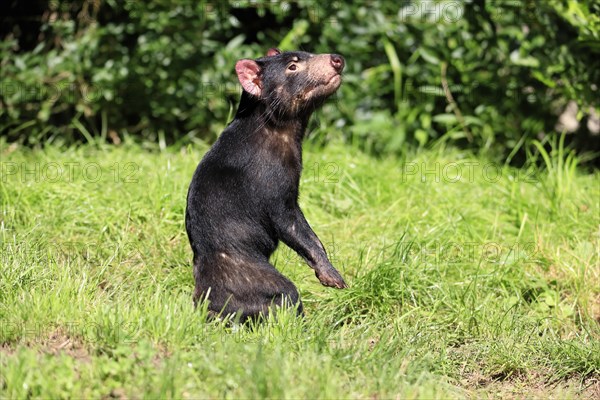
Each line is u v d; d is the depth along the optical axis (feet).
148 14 40.86
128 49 42.04
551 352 24.73
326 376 19.77
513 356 24.30
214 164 24.48
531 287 29.09
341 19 41.91
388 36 42.14
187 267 28.09
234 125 24.98
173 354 20.74
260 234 24.25
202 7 41.09
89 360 20.56
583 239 31.81
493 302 28.02
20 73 40.93
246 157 24.22
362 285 27.17
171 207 31.53
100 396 18.85
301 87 24.63
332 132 41.75
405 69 42.29
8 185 32.60
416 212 33.40
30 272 25.36
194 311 23.15
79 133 43.37
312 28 42.55
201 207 24.30
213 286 23.89
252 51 41.75
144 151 40.68
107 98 41.16
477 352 24.59
